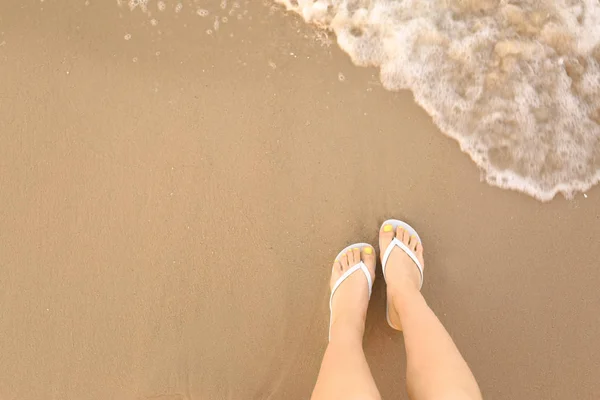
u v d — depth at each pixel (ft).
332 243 7.30
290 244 7.29
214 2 7.48
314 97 7.39
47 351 7.07
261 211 7.29
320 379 5.67
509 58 7.41
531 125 7.38
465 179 7.35
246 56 7.42
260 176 7.30
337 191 7.32
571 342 7.13
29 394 7.00
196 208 7.27
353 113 7.38
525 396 7.07
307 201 7.30
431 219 7.32
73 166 7.29
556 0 7.39
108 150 7.30
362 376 5.48
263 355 7.13
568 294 7.20
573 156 7.38
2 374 7.03
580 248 7.25
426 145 7.37
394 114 7.39
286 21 7.48
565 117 7.40
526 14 7.43
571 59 7.40
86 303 7.14
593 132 7.39
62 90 7.35
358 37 7.48
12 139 7.30
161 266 7.21
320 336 7.17
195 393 7.06
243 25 7.47
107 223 7.23
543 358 7.13
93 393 7.04
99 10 7.43
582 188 7.35
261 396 7.08
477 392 5.09
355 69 7.43
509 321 7.18
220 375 7.09
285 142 7.34
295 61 7.43
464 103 7.41
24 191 7.25
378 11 7.47
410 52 7.44
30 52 7.37
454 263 7.27
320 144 7.34
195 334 7.14
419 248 7.08
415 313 6.07
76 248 7.20
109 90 7.36
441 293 7.24
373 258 7.16
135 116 7.34
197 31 7.44
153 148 7.31
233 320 7.18
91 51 7.39
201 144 7.32
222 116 7.35
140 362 7.09
